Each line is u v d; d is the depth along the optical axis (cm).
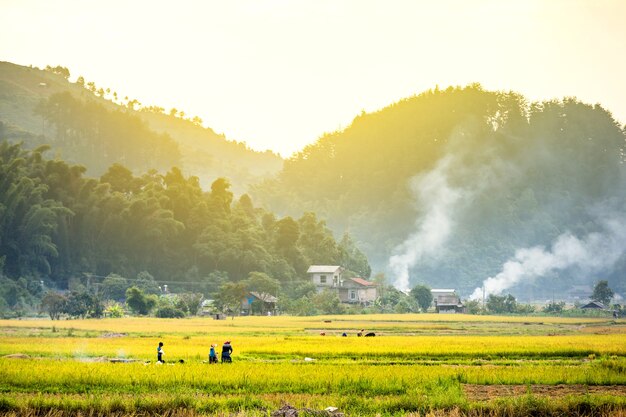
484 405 5409
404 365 7988
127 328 15738
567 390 6353
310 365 7612
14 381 6306
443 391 5900
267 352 9725
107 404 5391
